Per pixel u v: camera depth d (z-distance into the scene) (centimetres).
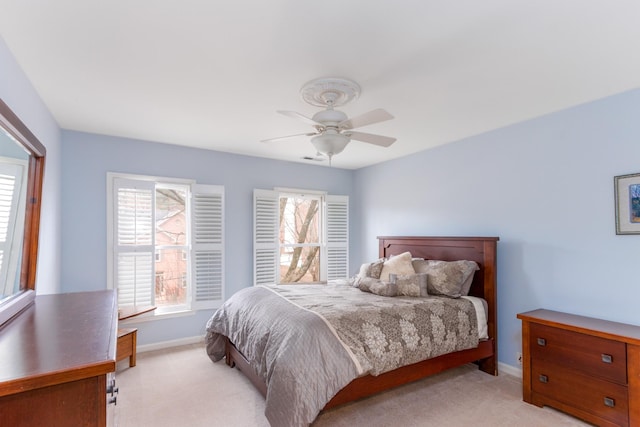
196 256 411
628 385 214
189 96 258
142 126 333
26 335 119
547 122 302
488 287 329
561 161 292
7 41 181
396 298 312
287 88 242
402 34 177
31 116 234
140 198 379
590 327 237
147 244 381
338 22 166
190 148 414
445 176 399
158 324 391
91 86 240
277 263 467
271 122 319
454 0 150
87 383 93
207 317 419
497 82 235
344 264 528
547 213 302
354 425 238
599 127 269
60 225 335
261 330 258
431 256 395
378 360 240
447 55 198
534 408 261
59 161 332
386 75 223
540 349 262
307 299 296
